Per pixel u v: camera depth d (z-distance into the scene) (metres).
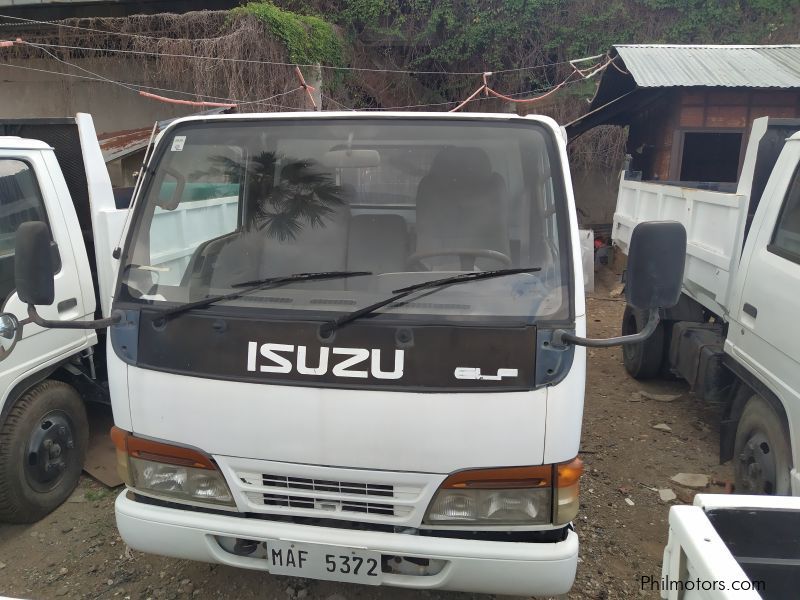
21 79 11.27
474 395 2.14
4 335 3.18
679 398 5.38
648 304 2.00
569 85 12.58
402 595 2.91
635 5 12.73
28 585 3.03
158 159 2.67
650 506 3.75
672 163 9.73
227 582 3.01
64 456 3.70
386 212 2.54
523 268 2.31
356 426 2.18
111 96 11.04
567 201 2.36
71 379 3.99
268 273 2.48
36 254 2.21
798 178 3.30
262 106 10.27
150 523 2.42
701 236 4.38
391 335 2.17
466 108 13.70
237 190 2.64
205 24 10.20
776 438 3.20
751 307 3.47
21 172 3.47
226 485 2.34
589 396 5.45
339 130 2.60
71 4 12.00
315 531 2.28
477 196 2.48
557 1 12.91
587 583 3.03
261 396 2.24
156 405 2.34
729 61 8.99
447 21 13.16
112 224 3.94
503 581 2.21
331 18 13.05
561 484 2.18
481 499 2.20
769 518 1.65
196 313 2.31
